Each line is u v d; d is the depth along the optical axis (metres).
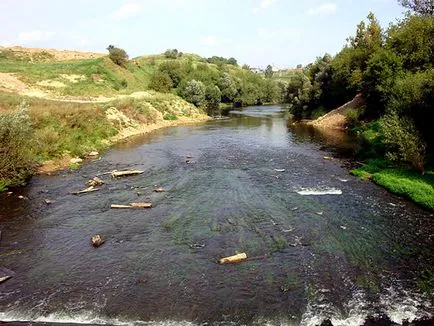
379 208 19.64
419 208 19.62
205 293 12.27
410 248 15.14
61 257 14.90
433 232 16.59
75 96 62.69
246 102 114.38
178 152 35.59
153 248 15.50
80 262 14.45
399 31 44.84
